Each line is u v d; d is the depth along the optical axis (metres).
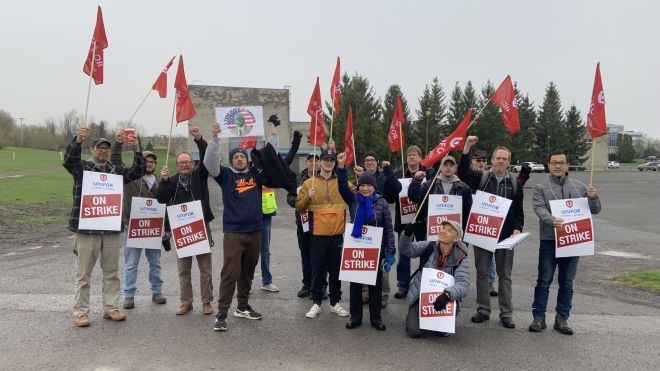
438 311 5.68
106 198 6.05
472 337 5.85
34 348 5.21
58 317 6.25
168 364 4.86
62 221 16.67
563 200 6.02
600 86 6.29
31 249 11.27
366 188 6.13
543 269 6.11
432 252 6.14
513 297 7.71
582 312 6.93
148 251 6.92
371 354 5.25
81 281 5.98
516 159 58.44
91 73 6.23
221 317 5.91
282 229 15.80
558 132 70.69
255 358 5.07
